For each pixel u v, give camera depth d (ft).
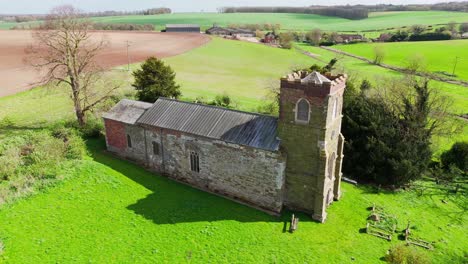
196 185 140.46
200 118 136.05
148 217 118.11
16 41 450.30
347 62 447.42
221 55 462.60
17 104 225.56
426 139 168.66
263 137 120.88
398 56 460.55
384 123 162.40
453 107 261.44
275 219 120.67
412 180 163.12
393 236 118.83
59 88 245.24
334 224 121.60
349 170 165.27
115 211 120.47
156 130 141.79
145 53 439.22
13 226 109.91
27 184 129.49
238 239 109.81
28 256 98.78
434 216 136.77
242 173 126.62
